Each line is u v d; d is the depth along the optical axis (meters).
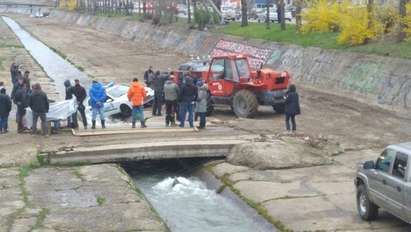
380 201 13.42
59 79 45.62
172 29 69.75
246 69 27.47
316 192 16.58
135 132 22.84
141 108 23.94
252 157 19.47
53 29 115.56
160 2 76.75
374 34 34.88
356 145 21.67
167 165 21.94
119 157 20.06
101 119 24.03
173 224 15.34
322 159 19.67
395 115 27.22
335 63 35.00
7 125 24.08
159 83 27.64
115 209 15.34
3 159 19.53
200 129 23.86
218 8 72.38
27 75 26.36
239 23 61.41
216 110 29.75
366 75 31.78
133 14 105.50
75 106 23.61
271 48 44.03
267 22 51.09
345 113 27.86
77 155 19.72
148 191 18.48
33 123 22.81
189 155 20.58
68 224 14.24
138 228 14.05
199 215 16.03
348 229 13.74
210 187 18.64
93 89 23.72
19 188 17.08
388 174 13.11
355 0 42.69
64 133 23.06
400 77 29.27
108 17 112.06
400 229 13.61
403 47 31.80
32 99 22.48
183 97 23.89
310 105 30.08
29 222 14.35
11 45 79.12
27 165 19.23
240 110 27.22
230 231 14.73
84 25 126.25
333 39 38.75
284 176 18.20
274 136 21.94
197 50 57.62
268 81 27.00
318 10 41.78
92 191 16.83
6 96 23.48
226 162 20.14
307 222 14.30
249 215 15.63
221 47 52.12
